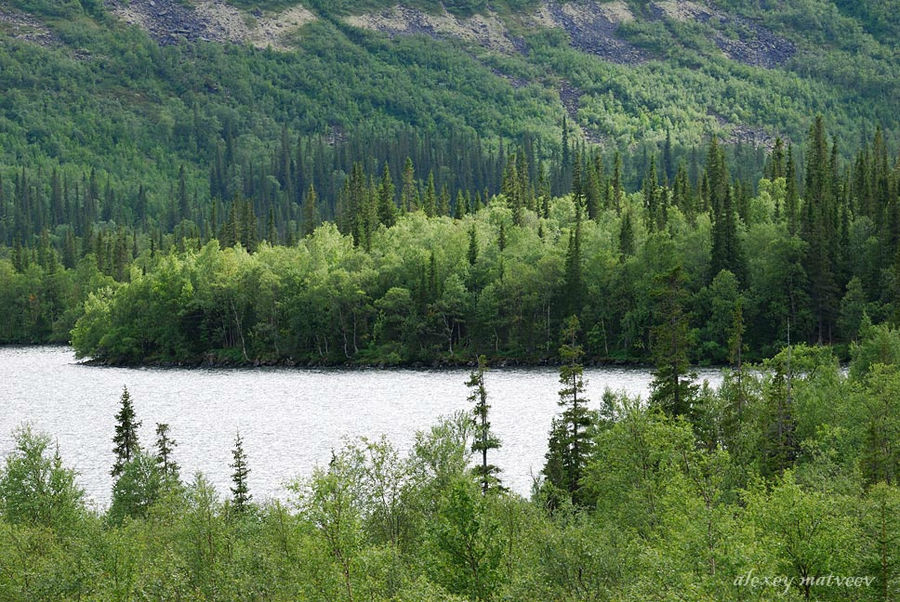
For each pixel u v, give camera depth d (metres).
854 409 96.56
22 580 69.25
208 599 66.12
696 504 63.25
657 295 110.38
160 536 76.62
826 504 60.72
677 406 102.50
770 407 96.25
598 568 61.22
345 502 62.78
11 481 87.88
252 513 79.31
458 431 85.25
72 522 87.06
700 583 54.09
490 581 62.50
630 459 79.31
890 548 59.66
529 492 105.25
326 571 61.62
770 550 57.81
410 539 73.25
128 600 67.19
